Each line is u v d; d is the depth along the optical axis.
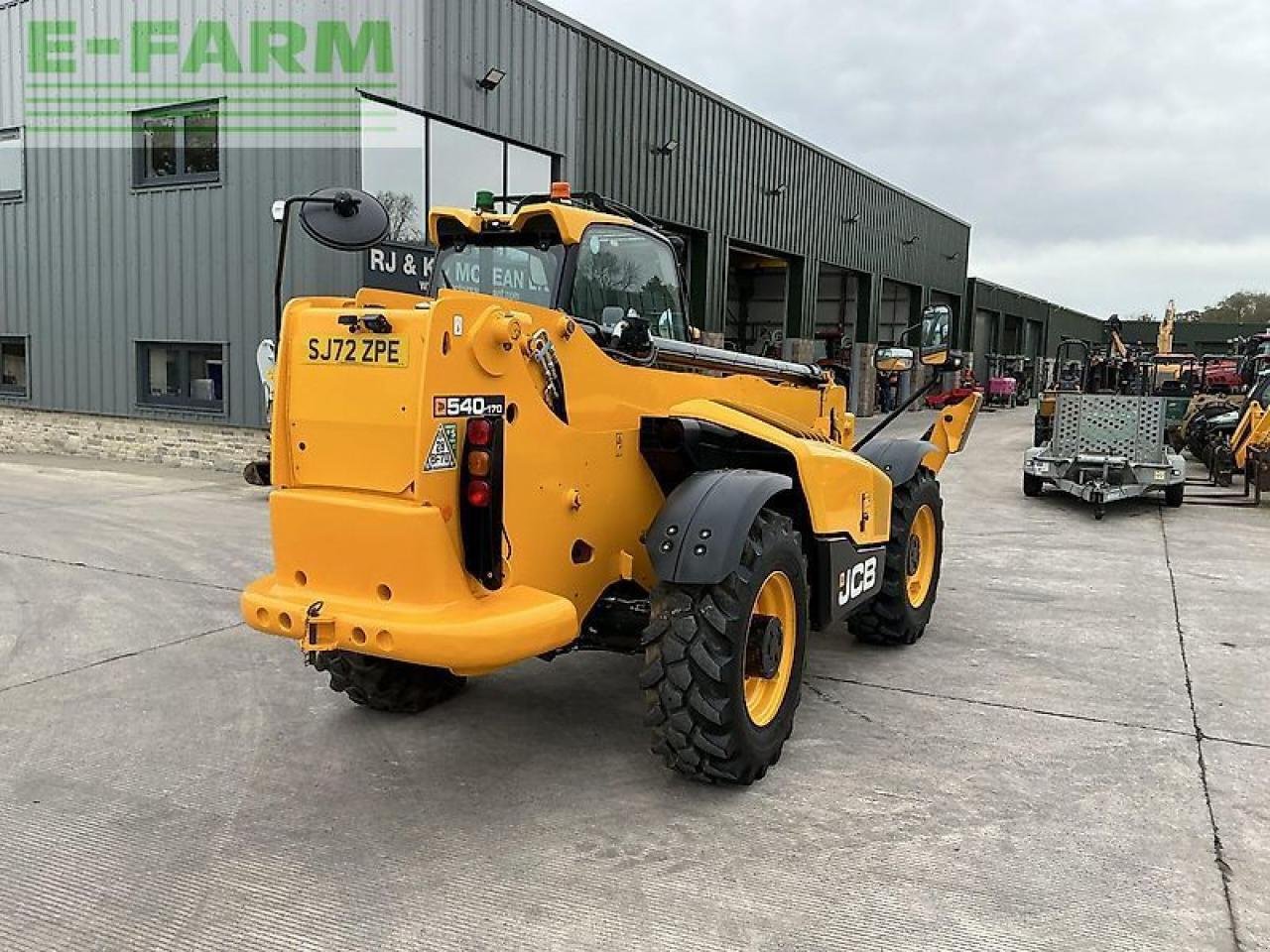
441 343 3.02
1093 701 4.68
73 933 2.76
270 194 11.42
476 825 3.39
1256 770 3.89
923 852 3.22
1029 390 43.47
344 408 3.21
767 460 4.34
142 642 5.45
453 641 3.00
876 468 4.87
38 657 5.16
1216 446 13.97
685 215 17.50
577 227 4.08
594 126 14.48
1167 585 7.23
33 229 13.69
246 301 11.75
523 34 12.66
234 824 3.39
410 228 11.46
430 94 11.33
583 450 3.52
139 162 12.55
